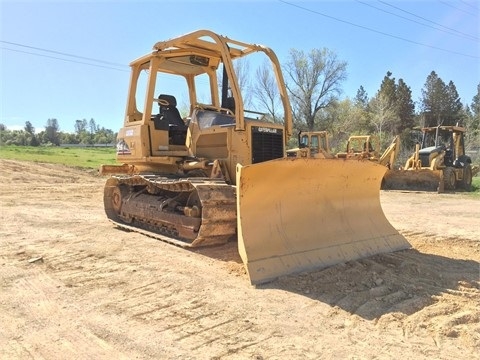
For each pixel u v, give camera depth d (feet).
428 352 11.35
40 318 13.48
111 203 29.37
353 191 21.75
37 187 61.57
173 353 11.19
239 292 15.43
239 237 17.35
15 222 30.76
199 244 19.84
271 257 17.22
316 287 15.90
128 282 16.79
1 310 14.14
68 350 11.44
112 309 14.14
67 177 77.56
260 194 17.98
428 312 13.84
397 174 64.44
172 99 26.73
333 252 19.02
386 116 174.70
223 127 22.25
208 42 23.58
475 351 11.46
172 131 26.05
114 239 24.29
